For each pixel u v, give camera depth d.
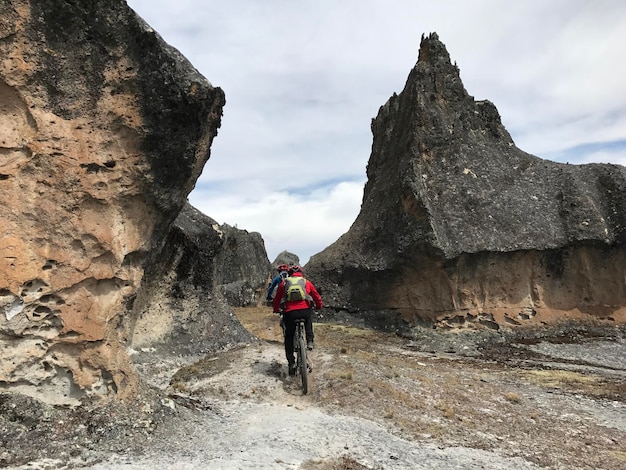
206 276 10.30
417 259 15.11
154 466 4.02
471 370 9.84
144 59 5.12
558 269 15.49
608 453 5.43
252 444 4.66
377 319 16.38
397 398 6.42
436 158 16.64
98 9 4.87
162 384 7.33
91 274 5.02
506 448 5.29
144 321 8.90
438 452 4.93
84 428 4.52
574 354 12.65
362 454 4.67
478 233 15.21
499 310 15.12
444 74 18.16
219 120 5.91
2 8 4.53
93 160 5.05
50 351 4.83
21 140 4.76
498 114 18.20
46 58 4.78
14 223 4.70
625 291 15.18
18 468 3.80
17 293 4.65
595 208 15.67
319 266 18.66
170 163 5.41
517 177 16.78
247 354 8.77
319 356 8.17
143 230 5.49
